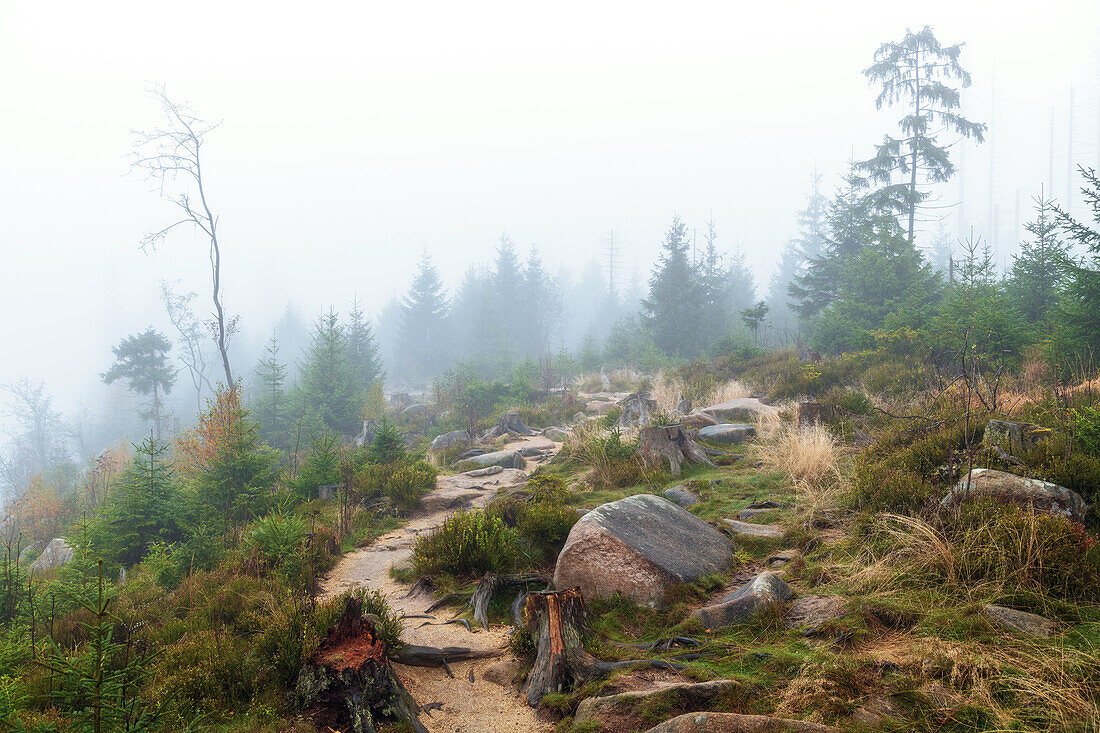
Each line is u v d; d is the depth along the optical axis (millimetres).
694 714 3521
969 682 3578
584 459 12648
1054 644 3805
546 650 4777
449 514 10992
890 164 32656
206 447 14617
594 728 3842
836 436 10461
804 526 6887
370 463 13734
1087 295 10141
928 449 7191
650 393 20266
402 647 5375
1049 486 5535
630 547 5895
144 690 4434
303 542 8133
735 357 24234
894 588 4941
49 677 4684
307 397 28766
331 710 4223
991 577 4676
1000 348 12523
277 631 5086
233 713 4301
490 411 27188
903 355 16266
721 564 6258
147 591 7254
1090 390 8117
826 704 3590
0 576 7453
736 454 11125
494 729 4293
